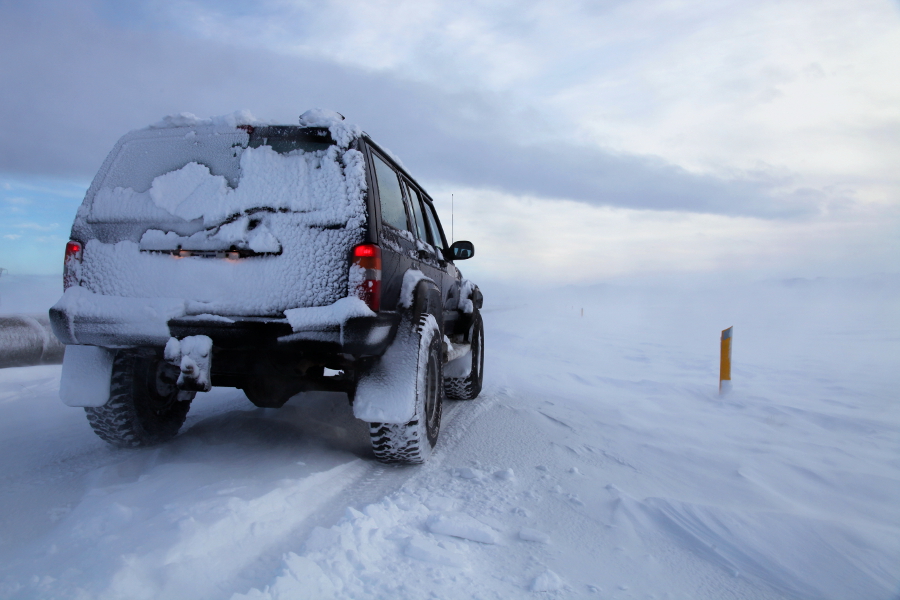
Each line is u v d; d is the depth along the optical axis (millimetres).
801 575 2188
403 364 3068
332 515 2418
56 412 4430
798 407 5668
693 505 2740
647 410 5500
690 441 4266
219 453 3197
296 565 1823
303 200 2793
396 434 3064
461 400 5391
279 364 3010
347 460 3215
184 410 3701
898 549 2404
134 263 2846
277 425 3922
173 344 2686
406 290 3201
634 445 4039
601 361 10117
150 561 1785
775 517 2672
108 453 3254
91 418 3121
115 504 2217
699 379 7844
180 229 2828
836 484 3355
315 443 3570
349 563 1959
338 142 2887
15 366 6633
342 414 4484
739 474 3430
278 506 2379
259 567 1911
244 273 2756
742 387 7090
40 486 2701
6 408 4523
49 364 7070
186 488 2518
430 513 2523
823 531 2537
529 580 2004
